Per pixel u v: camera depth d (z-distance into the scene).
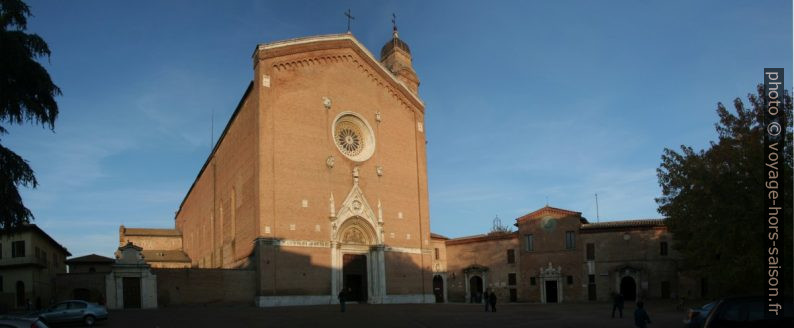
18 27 25.94
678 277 65.69
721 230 31.77
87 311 34.62
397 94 62.69
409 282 58.88
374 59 61.12
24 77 25.73
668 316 39.84
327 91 56.03
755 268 29.91
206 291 49.19
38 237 67.75
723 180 31.86
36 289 65.06
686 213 40.03
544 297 71.56
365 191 57.03
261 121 50.88
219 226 67.12
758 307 16.06
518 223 75.12
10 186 25.50
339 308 46.19
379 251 56.59
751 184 30.98
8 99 25.36
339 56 57.81
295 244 50.78
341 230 54.59
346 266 54.84
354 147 58.28
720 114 33.97
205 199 77.75
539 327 31.55
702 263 40.19
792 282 27.27
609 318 37.72
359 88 59.03
